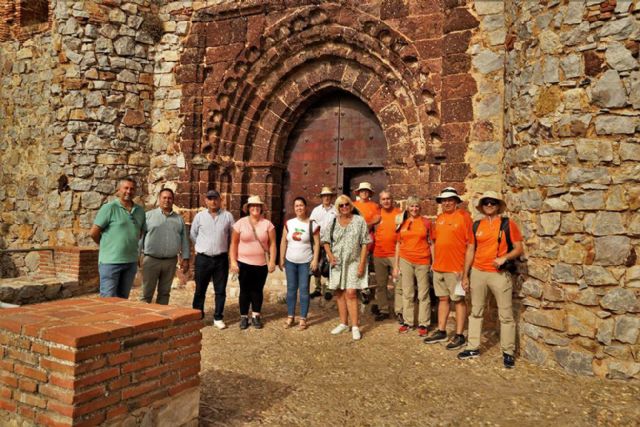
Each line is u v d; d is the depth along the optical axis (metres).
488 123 7.09
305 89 8.94
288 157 9.58
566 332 4.88
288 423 3.62
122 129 9.55
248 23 9.14
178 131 9.70
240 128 9.38
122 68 9.55
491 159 7.06
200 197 9.43
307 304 6.42
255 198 6.38
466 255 5.45
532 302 5.23
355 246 6.07
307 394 4.21
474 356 5.28
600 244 4.70
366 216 7.21
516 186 5.82
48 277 8.33
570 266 4.88
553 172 5.09
